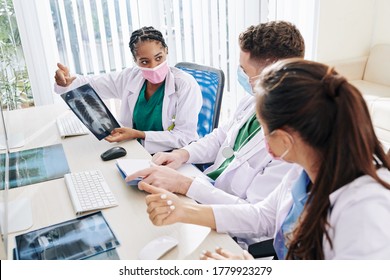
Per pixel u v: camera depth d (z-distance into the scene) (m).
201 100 1.83
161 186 1.15
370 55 3.47
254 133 1.31
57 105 2.15
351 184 0.68
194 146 1.57
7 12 2.26
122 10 2.67
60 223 1.01
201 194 1.15
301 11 3.29
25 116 1.96
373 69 3.41
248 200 1.21
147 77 1.74
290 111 0.67
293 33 1.18
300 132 0.68
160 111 1.80
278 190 1.05
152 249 0.87
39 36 2.49
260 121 0.74
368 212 0.63
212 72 1.84
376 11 3.51
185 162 1.52
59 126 1.76
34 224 1.01
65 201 1.12
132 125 1.94
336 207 0.68
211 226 1.00
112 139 1.57
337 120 0.63
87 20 2.58
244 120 1.42
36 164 1.38
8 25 2.25
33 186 1.22
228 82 3.24
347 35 3.49
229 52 3.16
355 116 0.62
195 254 0.88
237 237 1.12
